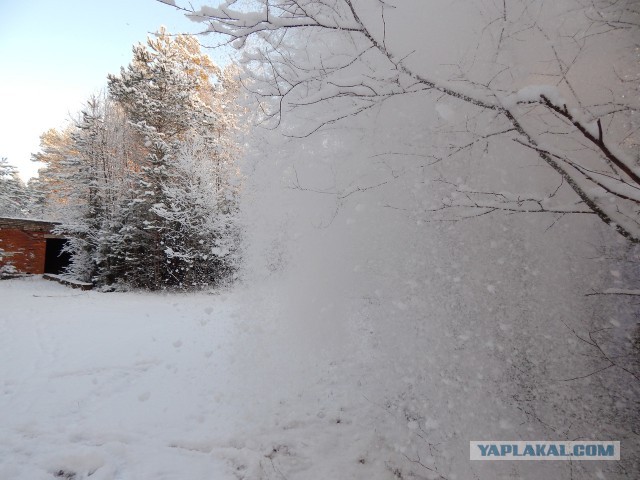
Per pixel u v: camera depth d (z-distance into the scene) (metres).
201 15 1.83
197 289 13.80
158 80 16.77
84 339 6.26
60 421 3.40
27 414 3.50
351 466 2.85
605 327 2.35
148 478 2.66
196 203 13.93
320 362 3.70
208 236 13.67
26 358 5.20
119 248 14.96
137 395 4.02
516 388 2.46
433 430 2.69
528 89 1.58
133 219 15.27
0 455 2.84
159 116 16.66
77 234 17.36
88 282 16.38
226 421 3.47
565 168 1.76
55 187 21.83
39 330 6.95
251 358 3.96
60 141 26.50
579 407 2.32
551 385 2.39
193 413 3.62
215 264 13.84
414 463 2.73
